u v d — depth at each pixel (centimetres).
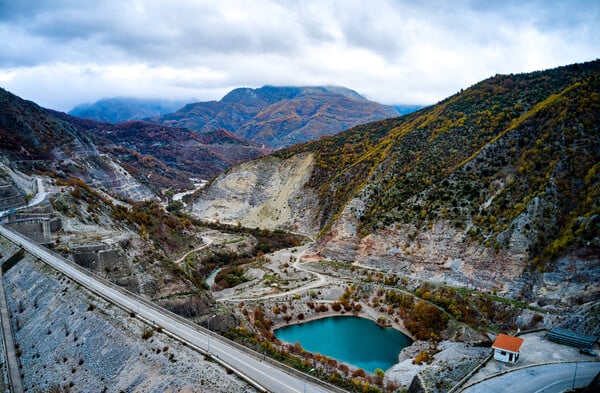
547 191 8419
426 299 8469
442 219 9638
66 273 6738
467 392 4584
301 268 11150
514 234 8262
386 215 10850
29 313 6284
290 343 7312
